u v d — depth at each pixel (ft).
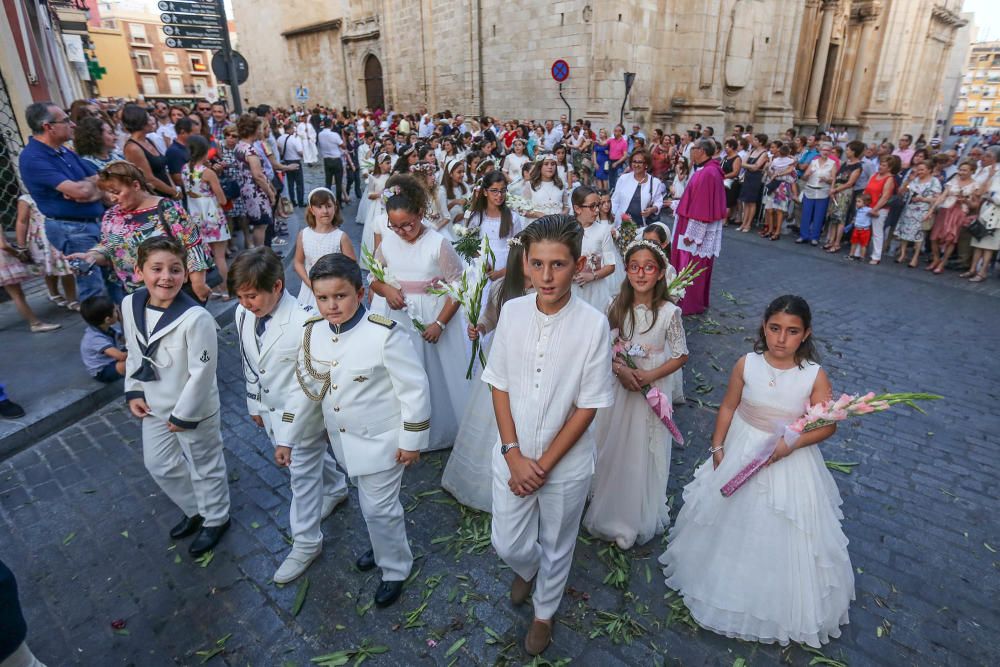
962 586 9.37
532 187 19.13
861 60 87.15
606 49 53.21
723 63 60.70
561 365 6.96
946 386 16.70
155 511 10.91
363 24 87.15
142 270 8.67
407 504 11.11
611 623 8.47
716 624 8.27
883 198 30.22
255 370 8.82
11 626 6.10
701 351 18.80
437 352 12.52
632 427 9.55
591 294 14.43
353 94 95.14
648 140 55.52
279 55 112.37
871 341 20.07
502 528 7.60
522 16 59.47
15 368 15.65
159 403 9.17
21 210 17.76
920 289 26.78
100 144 17.19
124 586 9.18
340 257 7.81
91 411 14.37
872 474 12.38
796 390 7.81
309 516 9.25
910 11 86.84
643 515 9.84
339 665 7.86
